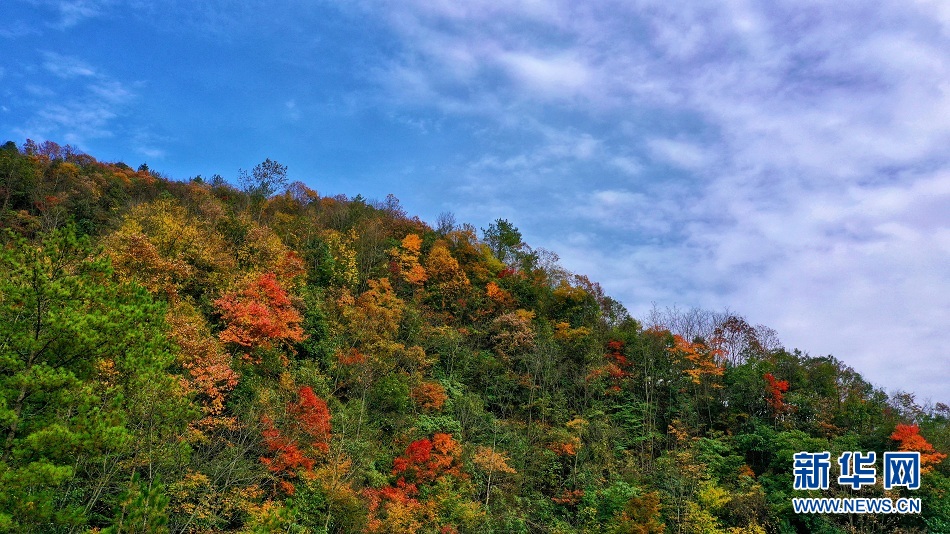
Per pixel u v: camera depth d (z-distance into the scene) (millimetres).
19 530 14750
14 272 16516
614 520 31453
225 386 26484
